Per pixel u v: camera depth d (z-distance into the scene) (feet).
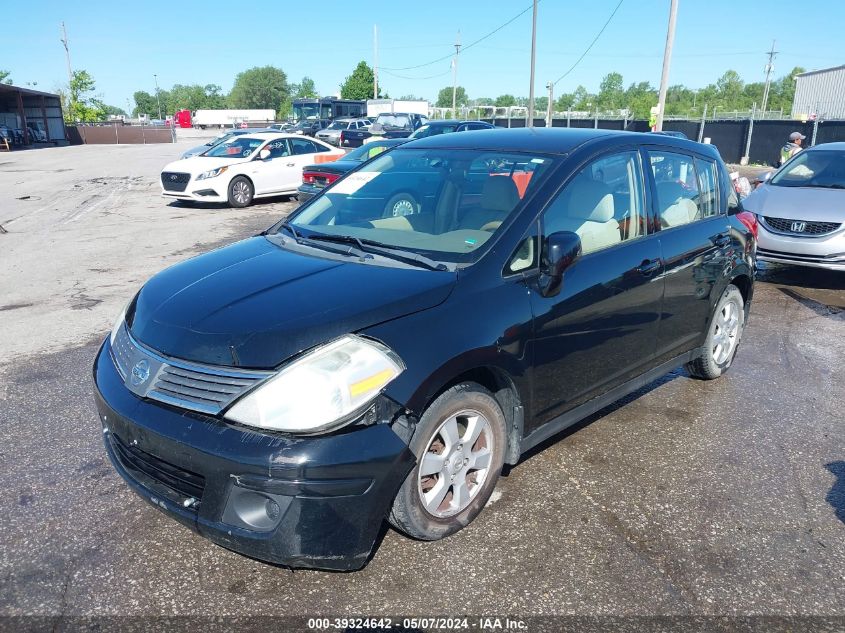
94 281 25.43
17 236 35.47
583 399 11.76
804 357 18.02
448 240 10.64
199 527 8.16
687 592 8.87
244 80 514.68
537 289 10.26
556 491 11.25
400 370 8.38
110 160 99.19
